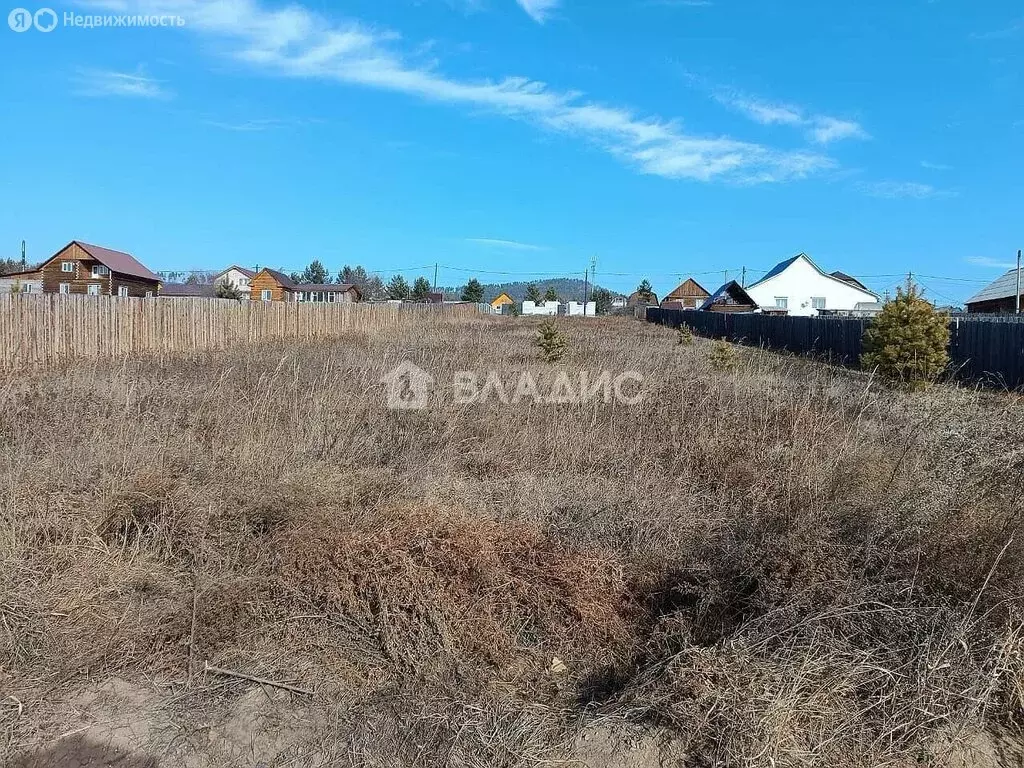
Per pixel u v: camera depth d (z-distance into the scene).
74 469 4.01
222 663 2.61
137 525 3.44
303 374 8.20
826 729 2.22
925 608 2.66
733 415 6.09
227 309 16.80
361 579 2.92
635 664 2.74
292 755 2.18
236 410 5.68
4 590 2.83
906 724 2.22
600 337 21.09
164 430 4.95
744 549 3.13
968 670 2.38
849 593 2.72
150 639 2.70
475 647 2.73
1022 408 5.26
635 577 3.26
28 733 2.22
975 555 2.93
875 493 3.63
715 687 2.33
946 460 3.93
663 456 5.16
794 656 2.46
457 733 2.25
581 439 5.44
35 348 10.33
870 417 5.96
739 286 48.41
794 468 4.14
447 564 3.04
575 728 2.32
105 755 2.15
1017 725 2.35
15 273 41.59
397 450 5.13
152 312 13.68
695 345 19.19
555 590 3.02
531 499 4.14
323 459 4.79
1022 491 3.25
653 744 2.25
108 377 7.69
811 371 12.26
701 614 2.87
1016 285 34.19
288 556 3.14
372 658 2.67
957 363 14.40
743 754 2.10
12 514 3.36
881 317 12.25
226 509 3.60
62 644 2.63
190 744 2.20
